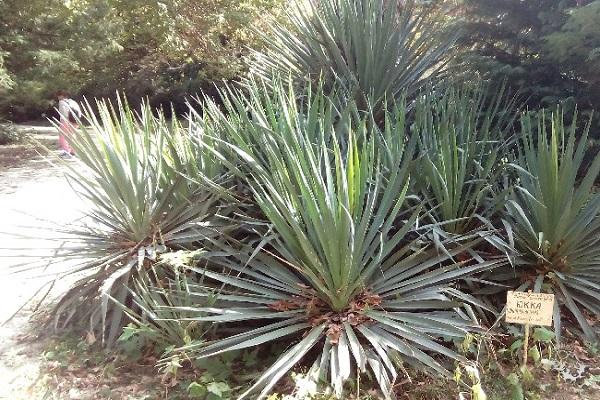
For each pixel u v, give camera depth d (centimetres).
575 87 597
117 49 1379
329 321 323
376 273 349
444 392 301
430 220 390
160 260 370
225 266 366
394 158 383
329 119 417
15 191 840
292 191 320
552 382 316
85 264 404
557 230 355
